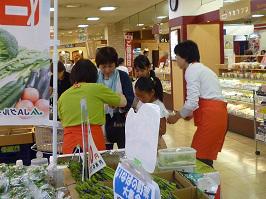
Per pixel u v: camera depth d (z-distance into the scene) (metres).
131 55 12.30
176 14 9.40
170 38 9.92
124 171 1.12
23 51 1.62
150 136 1.17
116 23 16.16
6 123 1.64
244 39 13.97
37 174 1.59
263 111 5.27
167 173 1.65
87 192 1.50
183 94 9.23
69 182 1.66
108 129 3.29
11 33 1.61
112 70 3.24
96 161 1.66
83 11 11.48
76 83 2.53
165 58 11.54
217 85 3.00
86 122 1.67
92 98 2.40
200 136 2.99
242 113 6.73
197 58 3.02
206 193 1.47
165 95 10.60
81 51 14.89
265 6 5.95
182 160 1.78
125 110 3.25
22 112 1.65
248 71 7.41
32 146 3.11
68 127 2.37
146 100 2.85
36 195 1.40
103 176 1.67
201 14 8.84
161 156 1.76
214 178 1.72
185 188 1.41
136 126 1.26
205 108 2.95
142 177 1.01
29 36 1.62
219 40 9.27
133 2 10.19
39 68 1.65
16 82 1.63
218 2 7.96
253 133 6.33
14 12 1.60
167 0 10.15
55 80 1.67
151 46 13.46
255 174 4.48
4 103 1.63
